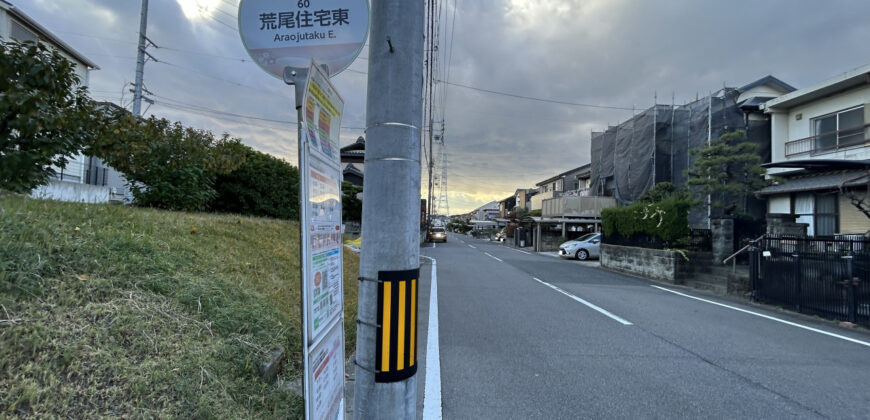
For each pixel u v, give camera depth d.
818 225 13.29
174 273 3.49
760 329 6.02
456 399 3.46
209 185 9.54
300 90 2.03
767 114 18.09
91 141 5.38
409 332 1.76
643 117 22.72
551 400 3.46
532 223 28.59
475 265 15.16
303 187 1.62
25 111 4.14
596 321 6.37
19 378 1.82
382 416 1.71
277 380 3.02
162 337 2.60
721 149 14.90
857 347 5.12
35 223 3.08
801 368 4.29
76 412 1.85
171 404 2.16
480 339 5.29
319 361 1.86
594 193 29.59
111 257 3.16
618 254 14.70
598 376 4.02
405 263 1.74
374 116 1.75
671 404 3.39
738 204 17.53
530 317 6.59
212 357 2.71
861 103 12.92
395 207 1.72
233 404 2.45
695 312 7.24
